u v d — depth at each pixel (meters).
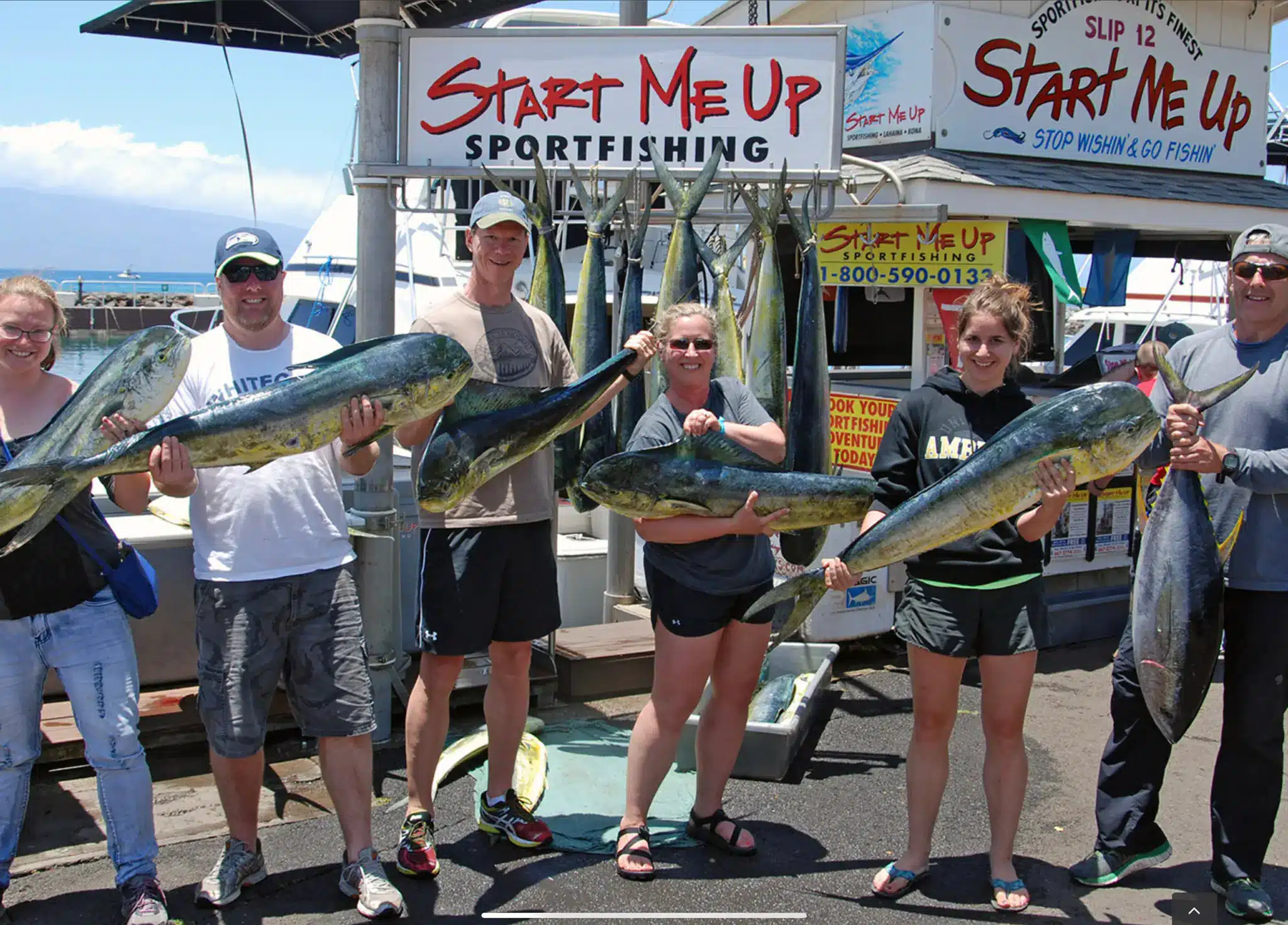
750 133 4.53
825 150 4.50
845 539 5.83
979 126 6.66
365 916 3.31
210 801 4.13
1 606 3.11
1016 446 3.02
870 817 4.15
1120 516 6.56
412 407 2.97
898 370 7.70
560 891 3.53
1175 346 3.70
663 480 3.38
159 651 4.78
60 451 2.88
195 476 2.99
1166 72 7.46
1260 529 3.39
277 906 3.40
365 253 4.69
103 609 3.26
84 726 3.21
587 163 4.57
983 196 5.94
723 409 3.77
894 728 5.10
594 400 3.42
